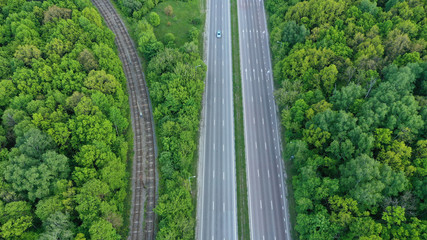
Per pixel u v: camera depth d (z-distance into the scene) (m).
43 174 80.88
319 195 84.81
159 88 113.38
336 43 117.56
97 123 95.62
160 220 93.44
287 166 106.31
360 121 94.38
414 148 91.38
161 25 149.88
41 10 132.25
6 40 124.94
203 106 123.88
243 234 93.69
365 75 107.81
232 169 106.94
